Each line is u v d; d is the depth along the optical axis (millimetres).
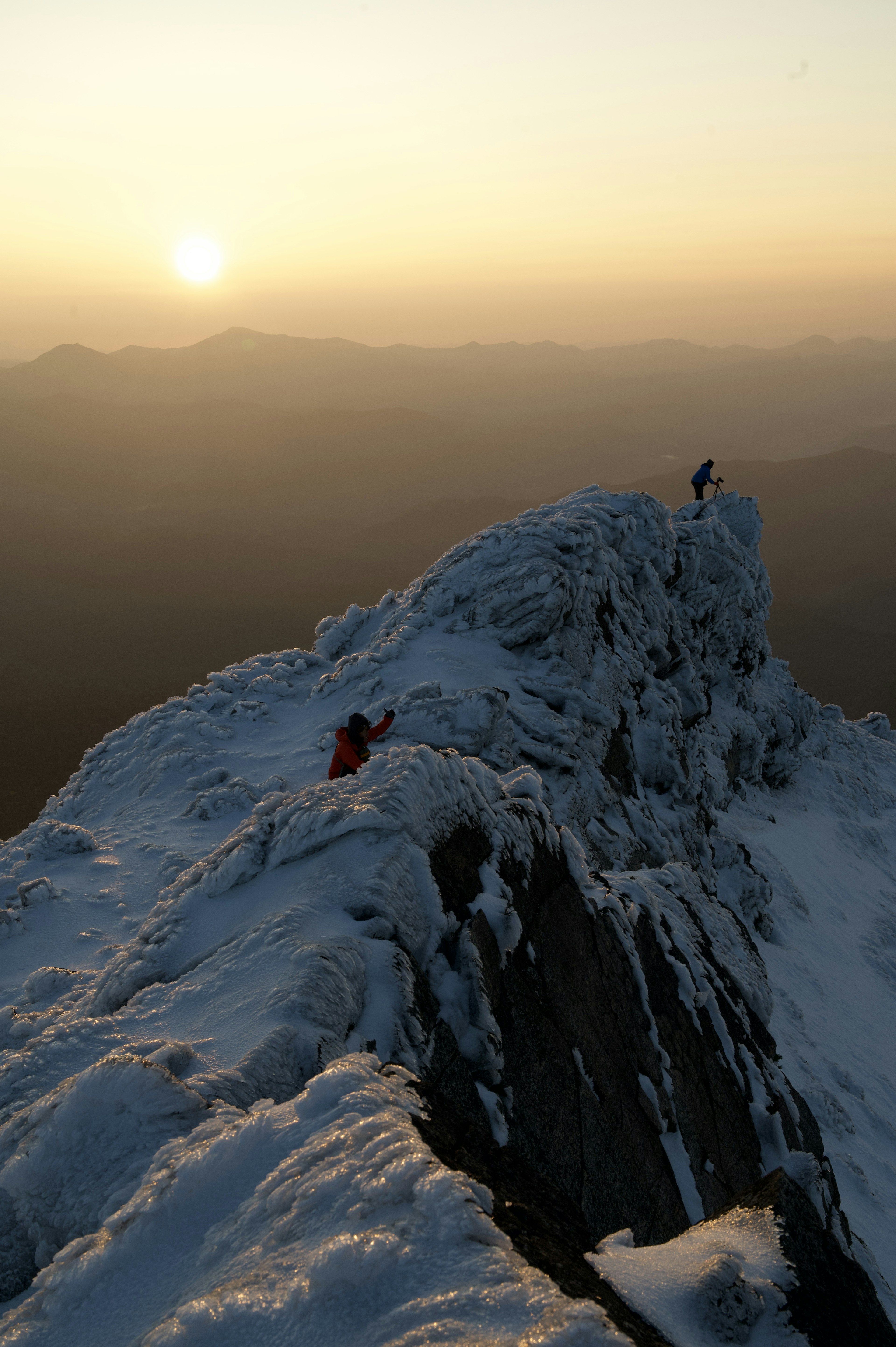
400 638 17078
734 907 20594
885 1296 6340
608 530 21641
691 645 30375
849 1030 19359
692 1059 7574
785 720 35219
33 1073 4031
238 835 6363
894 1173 14102
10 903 9617
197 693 17859
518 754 13711
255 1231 2256
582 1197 4914
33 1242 3000
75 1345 2133
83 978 7125
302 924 4844
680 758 19406
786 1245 2688
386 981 4492
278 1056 3668
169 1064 3588
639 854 14945
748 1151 7461
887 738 49688
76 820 14867
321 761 13891
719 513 35938
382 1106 2787
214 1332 1813
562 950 6465
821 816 34688
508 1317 1701
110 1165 3053
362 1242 1932
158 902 6273
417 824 5652
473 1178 2568
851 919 26344
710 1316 2254
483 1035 4762
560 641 17422
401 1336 1655
